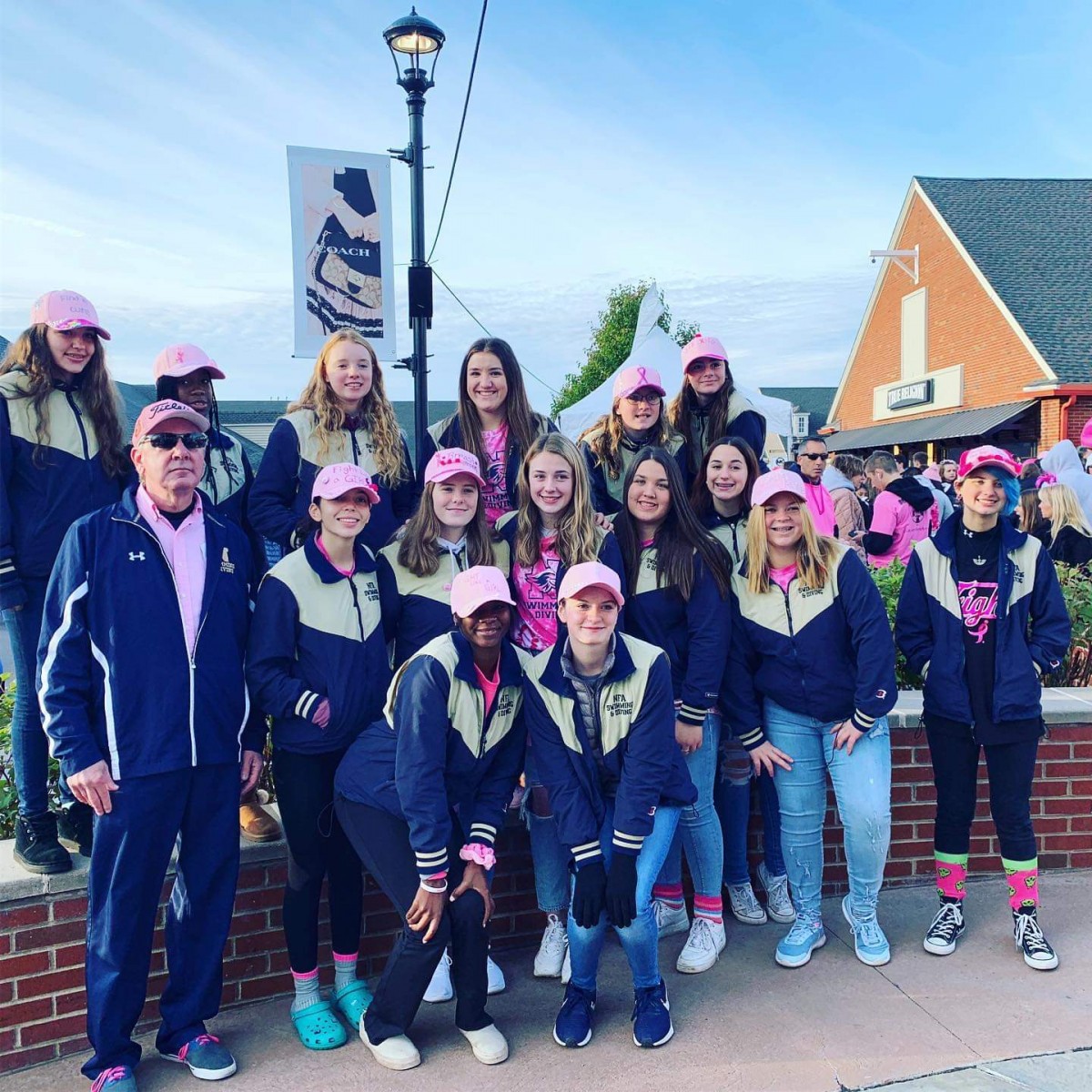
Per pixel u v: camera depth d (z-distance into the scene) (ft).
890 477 28.17
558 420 35.83
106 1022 9.52
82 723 9.37
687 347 14.74
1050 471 26.08
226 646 10.09
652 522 12.26
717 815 12.70
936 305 81.46
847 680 11.98
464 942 10.05
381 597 11.34
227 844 10.17
